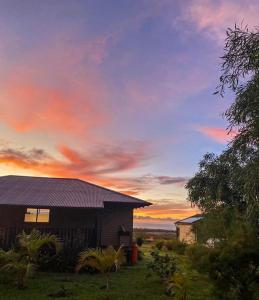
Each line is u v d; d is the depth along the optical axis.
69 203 19.31
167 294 11.31
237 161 7.16
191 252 9.56
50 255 15.70
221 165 11.77
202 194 13.67
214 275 8.92
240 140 6.49
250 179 6.31
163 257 13.92
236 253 8.66
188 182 14.54
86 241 17.41
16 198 19.44
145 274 15.30
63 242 16.48
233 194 10.77
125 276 14.88
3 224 20.20
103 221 21.38
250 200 6.43
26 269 11.91
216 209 11.46
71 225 20.89
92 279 14.02
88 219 21.20
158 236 47.44
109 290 11.95
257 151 6.34
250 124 6.31
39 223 20.66
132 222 21.81
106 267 12.09
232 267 8.80
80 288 12.09
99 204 19.45
